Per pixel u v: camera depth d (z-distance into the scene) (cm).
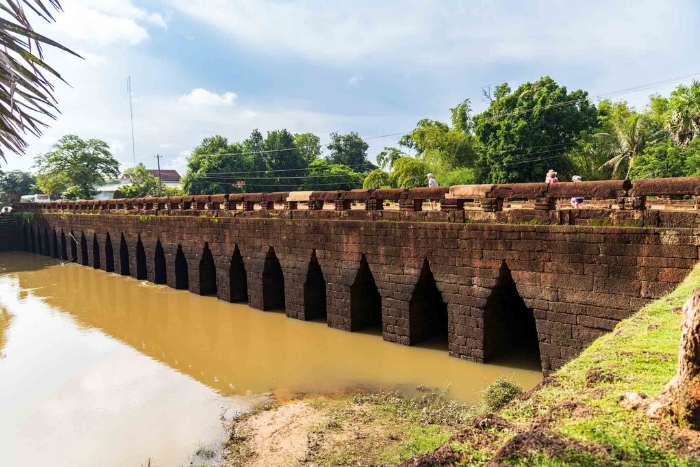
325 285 1720
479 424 521
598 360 672
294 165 6756
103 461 932
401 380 1228
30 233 4647
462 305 1284
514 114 3409
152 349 1623
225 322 1862
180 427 1055
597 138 3528
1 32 341
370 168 8169
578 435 454
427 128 4266
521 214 1170
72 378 1373
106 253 3206
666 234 955
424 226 1349
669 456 407
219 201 2162
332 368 1347
